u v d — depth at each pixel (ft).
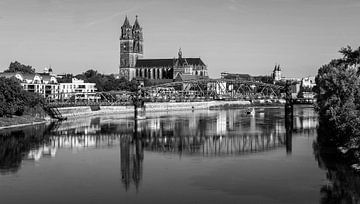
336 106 446.60
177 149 451.94
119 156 411.54
